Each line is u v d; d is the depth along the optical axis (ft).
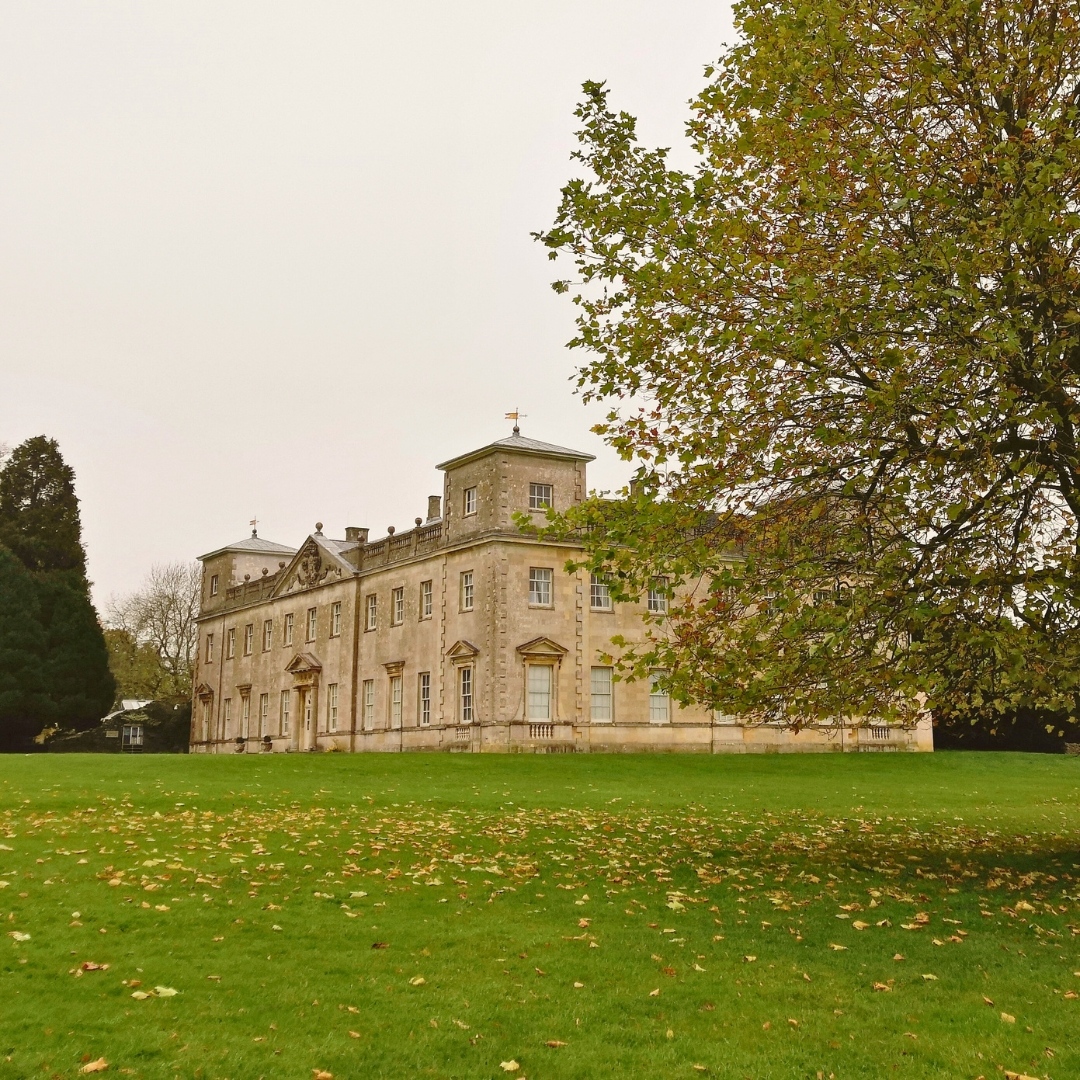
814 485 47.34
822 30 46.19
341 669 183.62
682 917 40.60
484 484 151.94
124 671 294.46
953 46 47.73
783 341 42.57
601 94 49.80
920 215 45.73
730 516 47.37
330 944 35.45
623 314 49.88
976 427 42.83
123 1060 24.93
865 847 59.16
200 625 246.27
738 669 45.62
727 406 46.96
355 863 49.49
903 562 44.39
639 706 151.94
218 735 229.04
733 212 51.72
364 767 104.78
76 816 62.64
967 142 46.70
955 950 36.06
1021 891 45.96
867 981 32.58
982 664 47.37
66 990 29.48
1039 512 49.19
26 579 215.92
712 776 112.68
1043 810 83.97
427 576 163.12
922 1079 25.20
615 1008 29.76
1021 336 43.19
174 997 29.37
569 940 36.63
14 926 35.73
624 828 64.85
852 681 45.98
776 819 73.15
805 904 43.01
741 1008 29.96
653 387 49.21
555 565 150.10
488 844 56.49
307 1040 26.61
